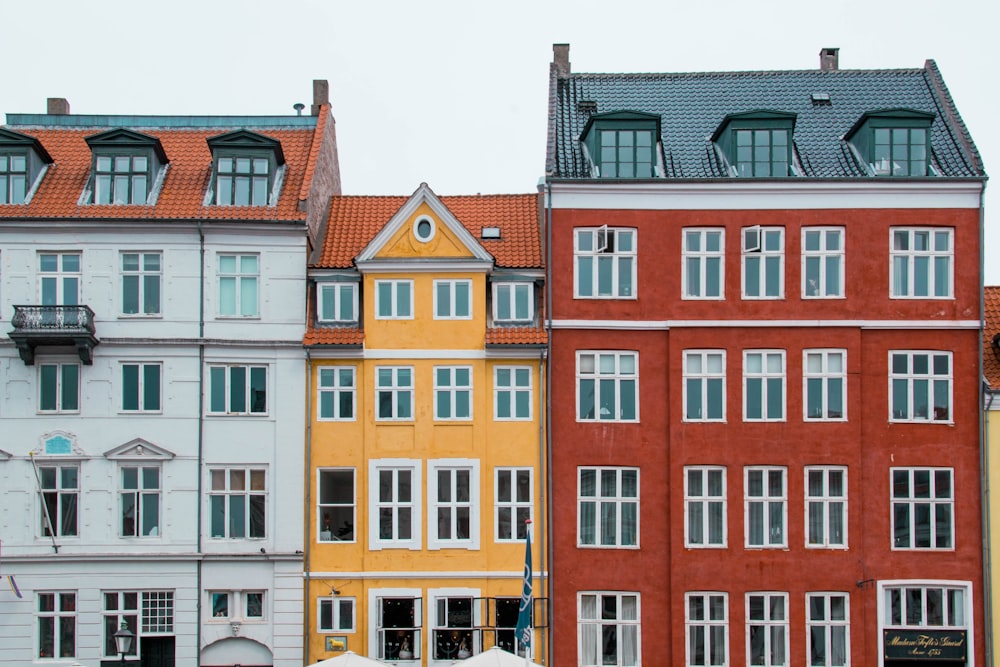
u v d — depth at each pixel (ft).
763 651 99.09
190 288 102.06
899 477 100.58
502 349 100.73
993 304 107.76
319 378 102.27
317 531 100.63
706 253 102.22
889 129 104.58
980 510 100.01
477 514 100.42
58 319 98.48
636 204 102.53
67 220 101.09
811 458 99.86
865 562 99.30
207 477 100.83
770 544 99.96
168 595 99.96
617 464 100.63
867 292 101.24
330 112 117.29
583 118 111.34
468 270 102.27
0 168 104.78
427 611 99.60
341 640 99.25
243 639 99.66
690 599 99.55
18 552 99.45
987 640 98.68
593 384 101.65
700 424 100.37
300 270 102.73
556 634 99.04
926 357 101.35
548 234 102.47
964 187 101.60
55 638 99.35
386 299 102.68
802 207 102.06
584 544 100.48
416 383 101.71
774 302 101.19
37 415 100.42
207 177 106.93
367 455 101.09
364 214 111.55
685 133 109.50
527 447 101.09
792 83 115.96
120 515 100.53
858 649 98.48
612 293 102.27
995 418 100.83
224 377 101.91
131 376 101.60
